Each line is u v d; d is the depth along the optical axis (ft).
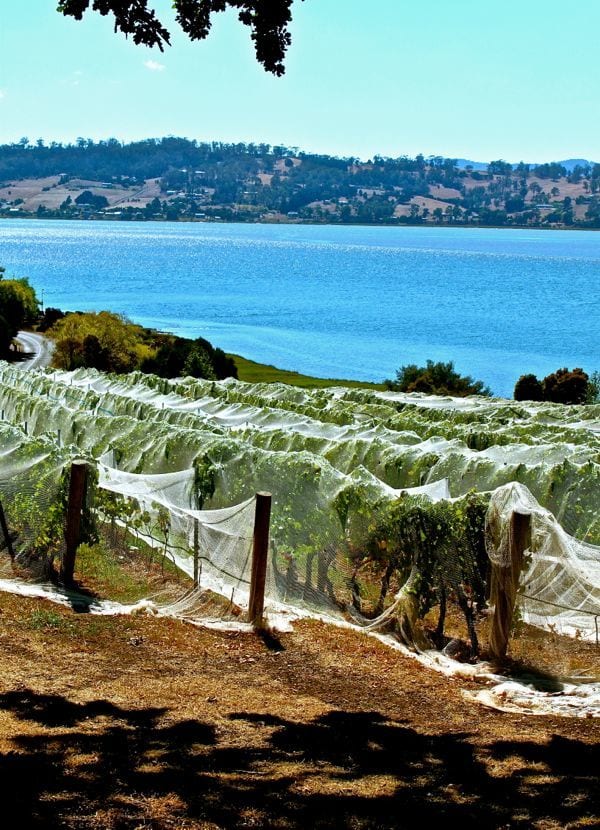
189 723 23.53
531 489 41.52
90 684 25.84
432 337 432.66
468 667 29.45
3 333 244.63
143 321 460.96
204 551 35.50
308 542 35.01
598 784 21.02
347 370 310.45
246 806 19.15
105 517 36.37
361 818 18.90
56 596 33.45
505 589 29.19
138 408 70.28
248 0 31.83
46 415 62.69
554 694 27.35
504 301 641.81
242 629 31.71
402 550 32.55
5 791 19.06
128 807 18.75
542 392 168.55
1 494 35.96
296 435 50.98
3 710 23.57
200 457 40.45
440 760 22.24
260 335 416.26
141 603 33.45
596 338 442.09
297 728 23.79
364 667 29.12
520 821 19.03
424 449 48.91
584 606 30.01
